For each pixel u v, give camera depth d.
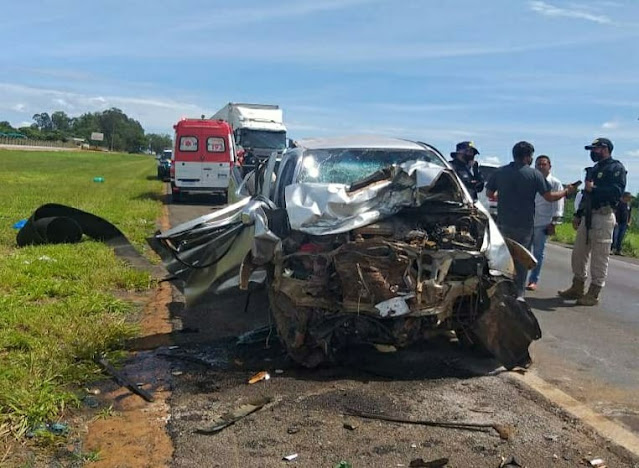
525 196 7.45
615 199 8.62
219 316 7.22
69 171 43.44
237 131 29.42
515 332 5.73
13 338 5.86
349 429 4.39
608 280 11.35
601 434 4.42
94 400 4.86
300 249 5.49
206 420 4.51
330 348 5.52
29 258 9.72
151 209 18.48
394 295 5.26
